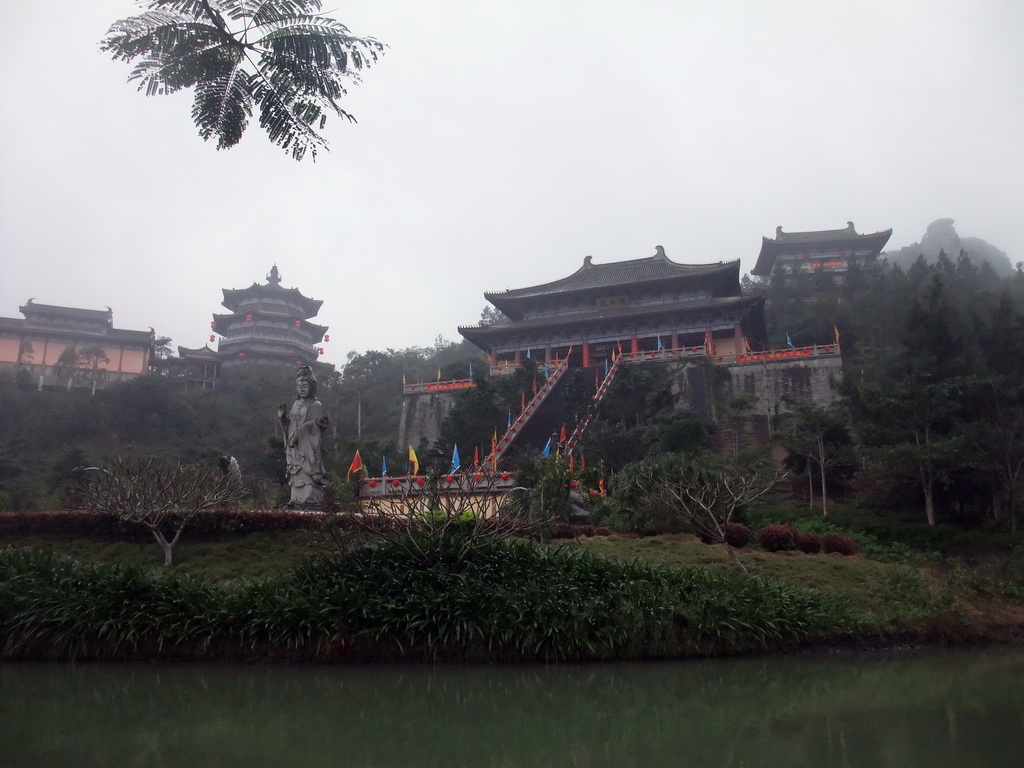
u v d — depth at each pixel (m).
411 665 18.48
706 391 68.19
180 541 27.67
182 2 9.38
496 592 19.67
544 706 14.78
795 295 102.31
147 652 18.62
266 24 9.45
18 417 81.25
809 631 21.39
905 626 23.11
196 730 12.88
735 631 20.19
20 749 11.62
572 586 20.33
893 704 15.12
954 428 41.00
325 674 17.48
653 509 32.16
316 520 25.20
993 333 46.59
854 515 41.91
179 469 28.42
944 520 41.47
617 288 85.38
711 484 30.84
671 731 13.10
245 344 114.00
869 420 45.47
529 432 61.41
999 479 41.31
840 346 73.62
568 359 80.38
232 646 18.75
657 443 50.53
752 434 63.97
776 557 29.02
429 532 21.28
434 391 79.69
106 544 27.55
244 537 27.75
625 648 19.47
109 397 84.25
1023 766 10.93
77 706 14.36
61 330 99.31
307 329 121.56
